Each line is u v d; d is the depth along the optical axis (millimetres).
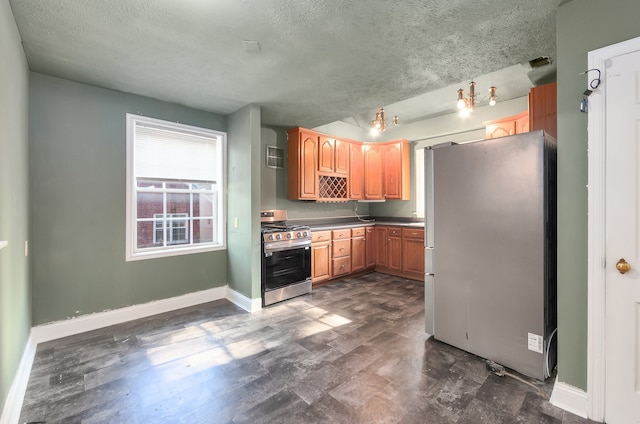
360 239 4938
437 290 2572
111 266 2920
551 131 2416
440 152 2547
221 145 3697
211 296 3633
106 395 1843
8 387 1638
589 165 1607
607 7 1560
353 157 5188
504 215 2152
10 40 1704
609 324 1574
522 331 2066
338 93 3027
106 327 2850
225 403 1772
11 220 1771
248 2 1643
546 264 2002
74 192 2717
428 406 1739
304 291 3914
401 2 1654
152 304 3176
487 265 2242
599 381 1604
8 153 1690
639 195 1488
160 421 1628
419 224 4828
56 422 1618
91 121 2801
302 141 4480
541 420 1625
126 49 2152
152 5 1666
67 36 1983
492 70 2525
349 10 1722
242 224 3477
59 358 2273
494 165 2199
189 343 2531
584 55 1634
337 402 1777
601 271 1589
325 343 2535
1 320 1521
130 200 3025
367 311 3307
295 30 1923
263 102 3285
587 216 1652
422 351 2396
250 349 2428
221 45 2102
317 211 5117
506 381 1986
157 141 3258
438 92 4117
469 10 1728
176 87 2857
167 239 3434
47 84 2574
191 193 3609
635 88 1487
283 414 1678
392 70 2510
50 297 2596
